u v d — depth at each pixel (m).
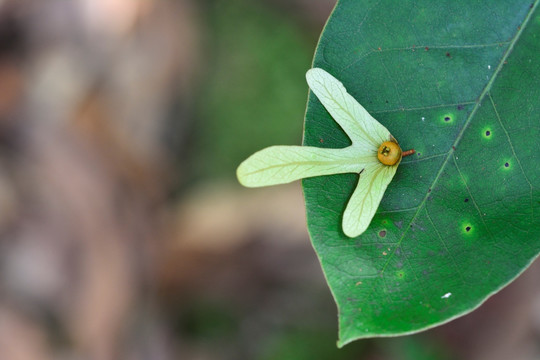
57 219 0.50
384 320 0.26
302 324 0.51
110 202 0.51
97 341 0.48
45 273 0.49
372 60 0.26
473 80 0.26
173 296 0.51
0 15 0.55
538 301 0.44
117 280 0.49
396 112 0.27
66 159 0.51
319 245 0.26
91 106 0.53
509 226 0.26
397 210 0.26
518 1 0.26
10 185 0.50
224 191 0.52
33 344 0.47
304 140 0.26
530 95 0.26
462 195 0.26
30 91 0.53
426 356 0.45
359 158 0.26
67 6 0.55
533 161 0.26
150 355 0.49
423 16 0.26
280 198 0.50
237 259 0.51
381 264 0.26
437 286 0.26
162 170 0.53
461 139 0.26
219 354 0.50
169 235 0.51
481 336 0.45
